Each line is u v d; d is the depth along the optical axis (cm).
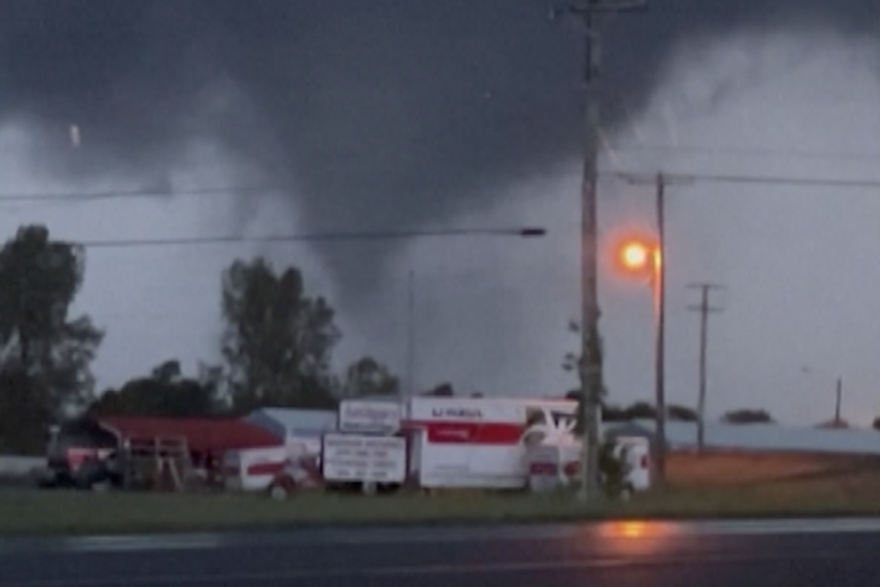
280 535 5669
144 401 16725
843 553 4747
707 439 16375
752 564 4391
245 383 17550
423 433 10744
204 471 11200
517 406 10900
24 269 16838
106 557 4588
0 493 9312
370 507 7594
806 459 14912
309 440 11375
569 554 4634
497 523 6562
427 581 3903
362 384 17725
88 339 16975
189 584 3847
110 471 11238
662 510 7512
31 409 16688
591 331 8569
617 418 15875
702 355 15500
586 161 8556
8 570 4197
